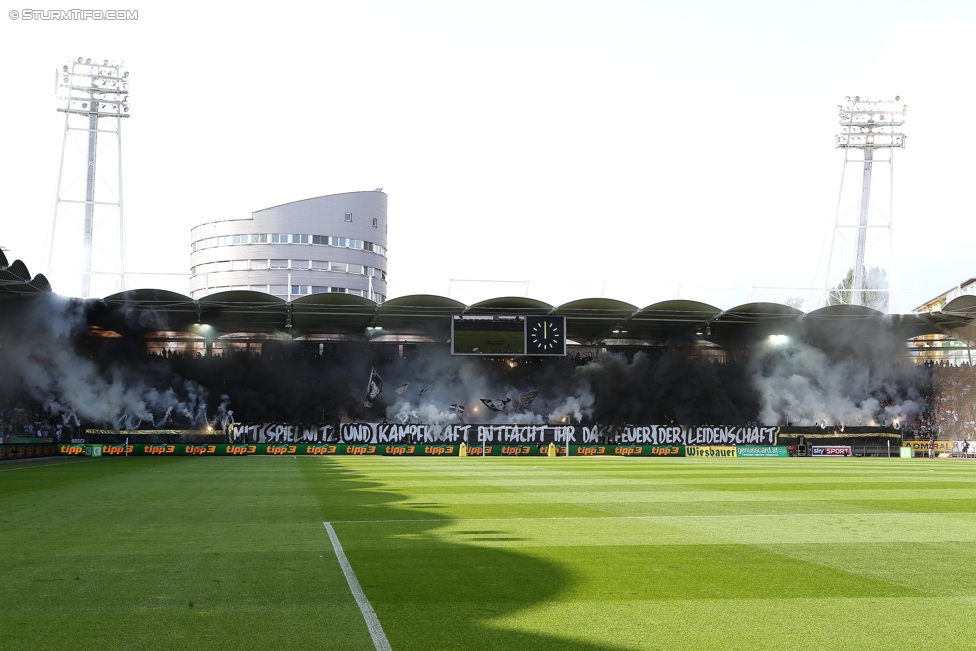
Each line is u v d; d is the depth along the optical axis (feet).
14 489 93.35
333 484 100.89
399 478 113.19
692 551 48.44
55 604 34.68
